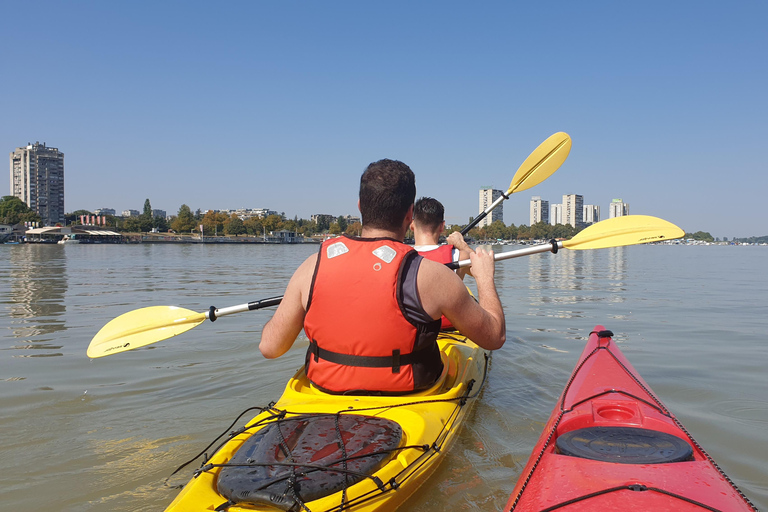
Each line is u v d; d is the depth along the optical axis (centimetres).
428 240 414
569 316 726
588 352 316
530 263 2488
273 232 11606
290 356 478
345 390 221
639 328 630
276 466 167
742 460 256
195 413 328
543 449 192
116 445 277
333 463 169
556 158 463
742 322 679
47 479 238
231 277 1484
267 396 361
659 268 2059
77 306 831
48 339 564
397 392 221
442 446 214
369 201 216
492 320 227
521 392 359
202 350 501
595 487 151
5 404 346
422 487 195
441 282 205
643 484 148
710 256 3778
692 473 155
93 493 225
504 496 214
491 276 252
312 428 189
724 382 393
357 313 207
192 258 2938
